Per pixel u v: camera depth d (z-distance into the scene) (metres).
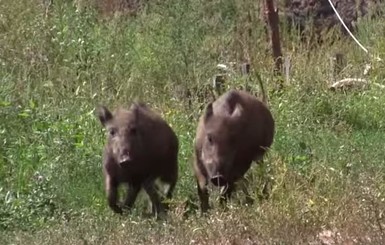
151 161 13.52
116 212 13.38
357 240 11.33
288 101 17.20
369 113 17.58
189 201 13.60
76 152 14.55
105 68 18.55
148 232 11.95
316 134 16.06
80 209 13.38
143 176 13.54
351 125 17.19
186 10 21.25
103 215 13.07
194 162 13.85
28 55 18.70
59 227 12.41
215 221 12.02
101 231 12.04
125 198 13.81
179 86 18.12
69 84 17.91
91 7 21.98
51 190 13.61
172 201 13.29
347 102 17.77
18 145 14.86
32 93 17.31
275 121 16.19
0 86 17.14
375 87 18.42
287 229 11.65
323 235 11.68
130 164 13.08
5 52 18.75
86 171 14.24
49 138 14.95
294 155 14.64
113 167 13.41
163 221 12.52
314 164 14.05
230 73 18.67
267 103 16.81
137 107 13.63
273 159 14.12
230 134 13.53
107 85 17.94
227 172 13.38
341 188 13.05
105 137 15.21
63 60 18.64
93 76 18.16
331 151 15.02
